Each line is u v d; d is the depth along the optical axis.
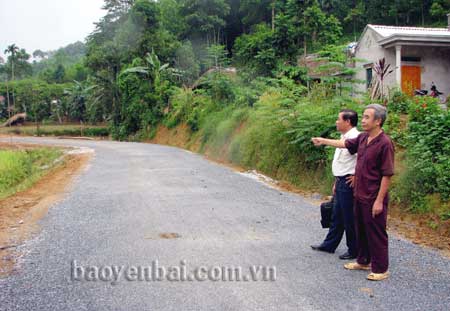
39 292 4.36
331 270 4.88
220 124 20.03
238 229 6.57
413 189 7.36
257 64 21.06
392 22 44.91
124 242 5.99
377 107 4.59
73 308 3.98
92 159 18.94
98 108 46.75
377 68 14.34
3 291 4.40
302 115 11.09
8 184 16.73
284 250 5.59
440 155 7.21
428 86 17.84
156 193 9.62
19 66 77.00
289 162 11.61
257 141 14.31
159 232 6.45
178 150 23.08
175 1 53.00
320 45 21.38
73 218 7.59
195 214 7.56
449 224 6.41
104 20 49.06
